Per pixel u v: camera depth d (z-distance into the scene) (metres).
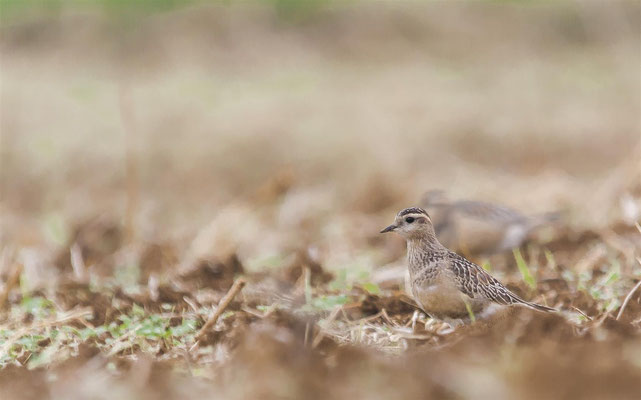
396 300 9.69
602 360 6.85
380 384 6.78
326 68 27.41
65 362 8.05
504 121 23.58
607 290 9.98
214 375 7.39
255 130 22.52
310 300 10.03
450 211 12.92
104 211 17.50
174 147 21.95
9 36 27.53
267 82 26.03
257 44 27.83
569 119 23.80
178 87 24.94
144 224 16.97
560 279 10.59
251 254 14.57
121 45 27.31
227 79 26.27
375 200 17.64
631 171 14.52
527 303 8.72
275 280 11.60
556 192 16.73
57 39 27.47
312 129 22.55
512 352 7.09
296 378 6.94
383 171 19.58
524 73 26.75
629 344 7.40
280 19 28.70
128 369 7.82
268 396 6.77
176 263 13.59
